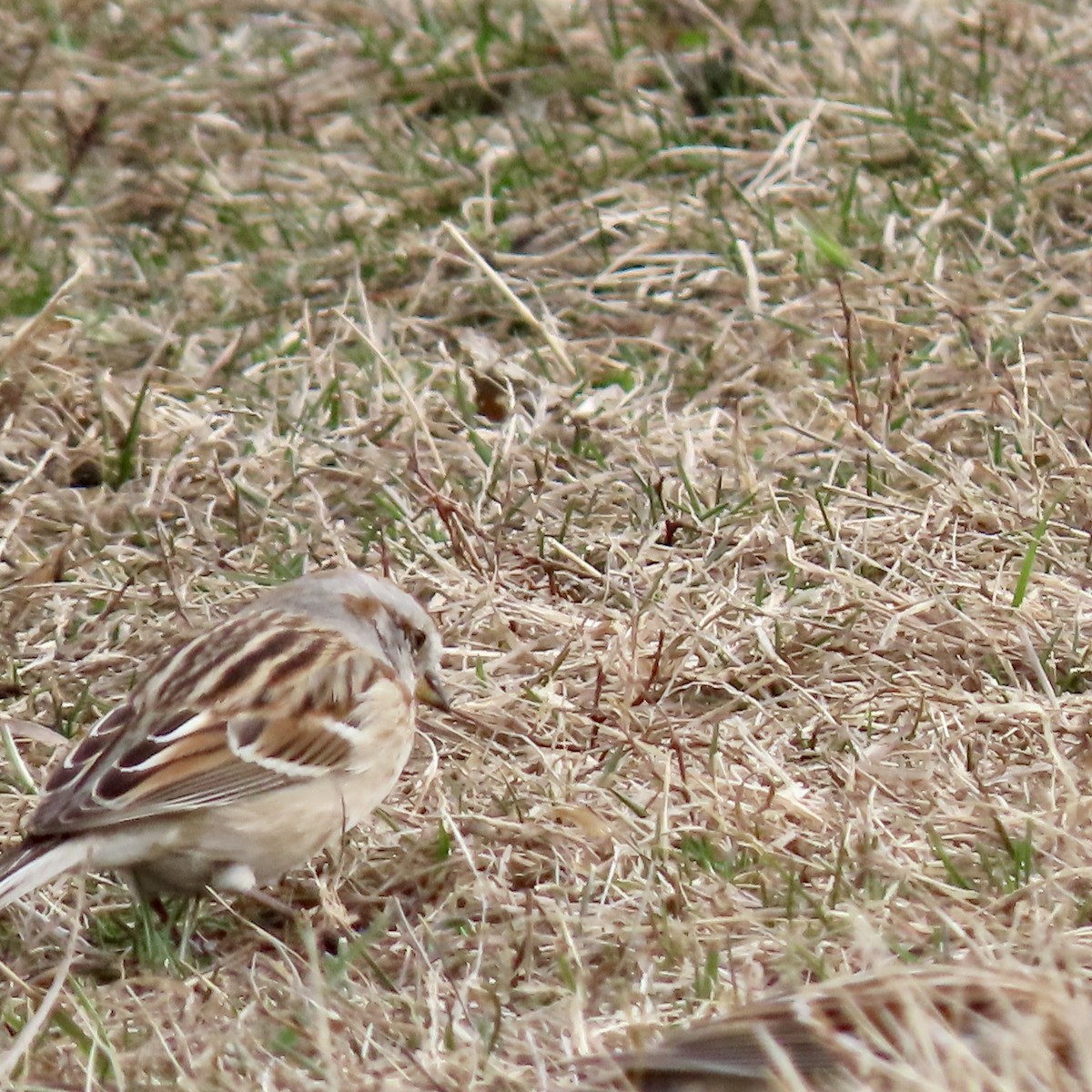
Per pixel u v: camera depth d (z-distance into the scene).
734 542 12.40
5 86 18.33
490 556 12.23
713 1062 7.16
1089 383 13.73
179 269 15.88
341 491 13.09
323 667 9.55
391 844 10.02
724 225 15.76
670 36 18.41
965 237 15.55
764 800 10.05
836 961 8.80
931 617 11.58
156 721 9.18
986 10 18.27
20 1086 7.95
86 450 13.45
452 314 15.17
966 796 9.98
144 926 9.23
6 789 10.38
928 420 13.63
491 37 18.59
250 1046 8.37
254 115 18.06
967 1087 6.94
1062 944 8.36
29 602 11.94
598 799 10.17
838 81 17.41
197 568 12.34
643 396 14.09
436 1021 8.41
